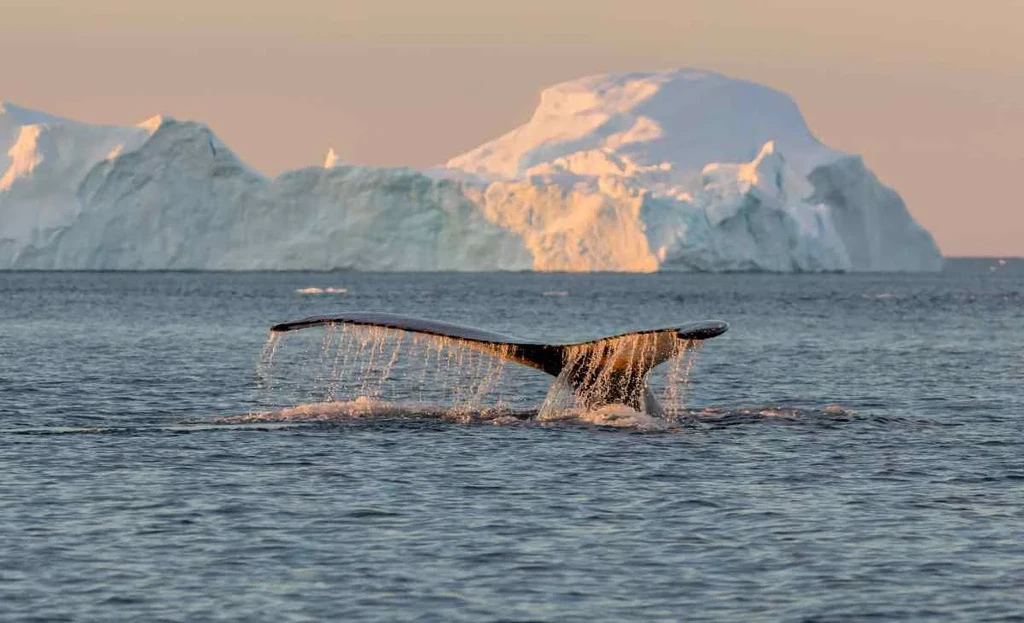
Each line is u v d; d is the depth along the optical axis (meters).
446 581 60.16
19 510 71.62
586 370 95.06
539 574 61.25
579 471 82.44
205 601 57.19
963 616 55.91
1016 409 124.06
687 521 70.69
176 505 73.12
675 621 55.31
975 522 70.88
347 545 65.56
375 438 93.00
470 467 83.19
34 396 128.62
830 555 64.44
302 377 158.50
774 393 144.38
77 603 56.75
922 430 102.12
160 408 121.19
